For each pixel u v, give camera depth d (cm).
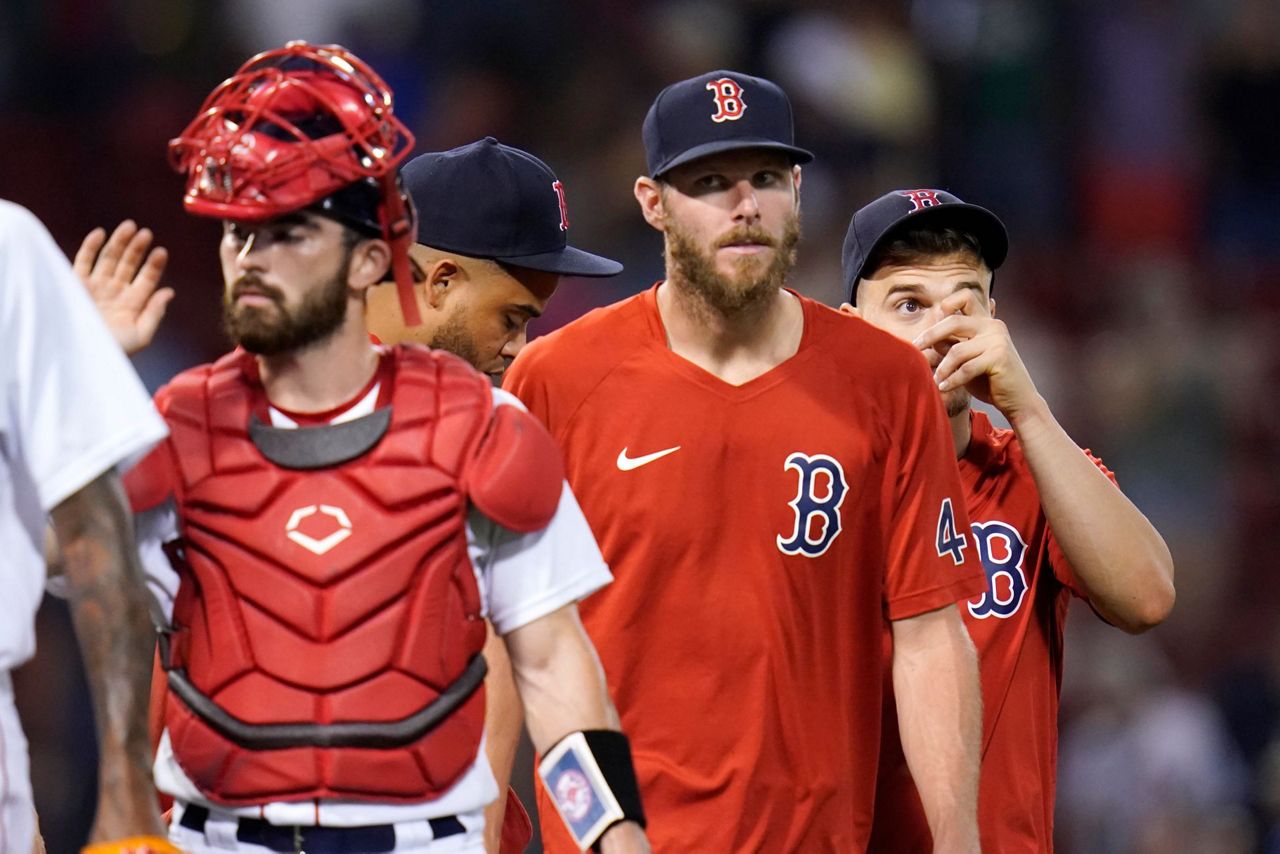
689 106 1371
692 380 1409
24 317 1027
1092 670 3741
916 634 1449
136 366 3844
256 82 1080
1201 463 4259
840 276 4275
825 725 1410
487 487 1070
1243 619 4116
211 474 1069
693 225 1370
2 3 4425
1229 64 4884
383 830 1071
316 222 1062
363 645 1055
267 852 1071
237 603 1062
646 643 1407
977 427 1634
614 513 1406
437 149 4453
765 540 1395
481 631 1103
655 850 1396
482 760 1122
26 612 1046
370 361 1102
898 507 1442
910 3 4769
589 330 1443
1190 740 3622
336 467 1066
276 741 1052
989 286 1683
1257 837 3675
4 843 1045
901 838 1566
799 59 4597
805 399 1411
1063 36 4812
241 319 1062
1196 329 4472
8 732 1048
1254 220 4803
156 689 1233
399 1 4547
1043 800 1596
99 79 4416
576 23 4625
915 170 4588
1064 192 4734
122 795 1018
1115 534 1539
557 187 1616
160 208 4297
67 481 1023
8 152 4272
